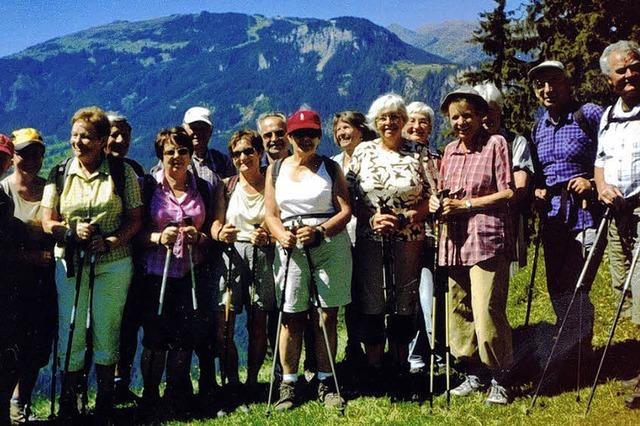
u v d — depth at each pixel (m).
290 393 5.09
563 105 4.99
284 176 5.00
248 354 5.48
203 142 5.97
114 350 5.02
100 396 5.03
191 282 5.13
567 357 5.04
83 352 4.95
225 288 5.24
